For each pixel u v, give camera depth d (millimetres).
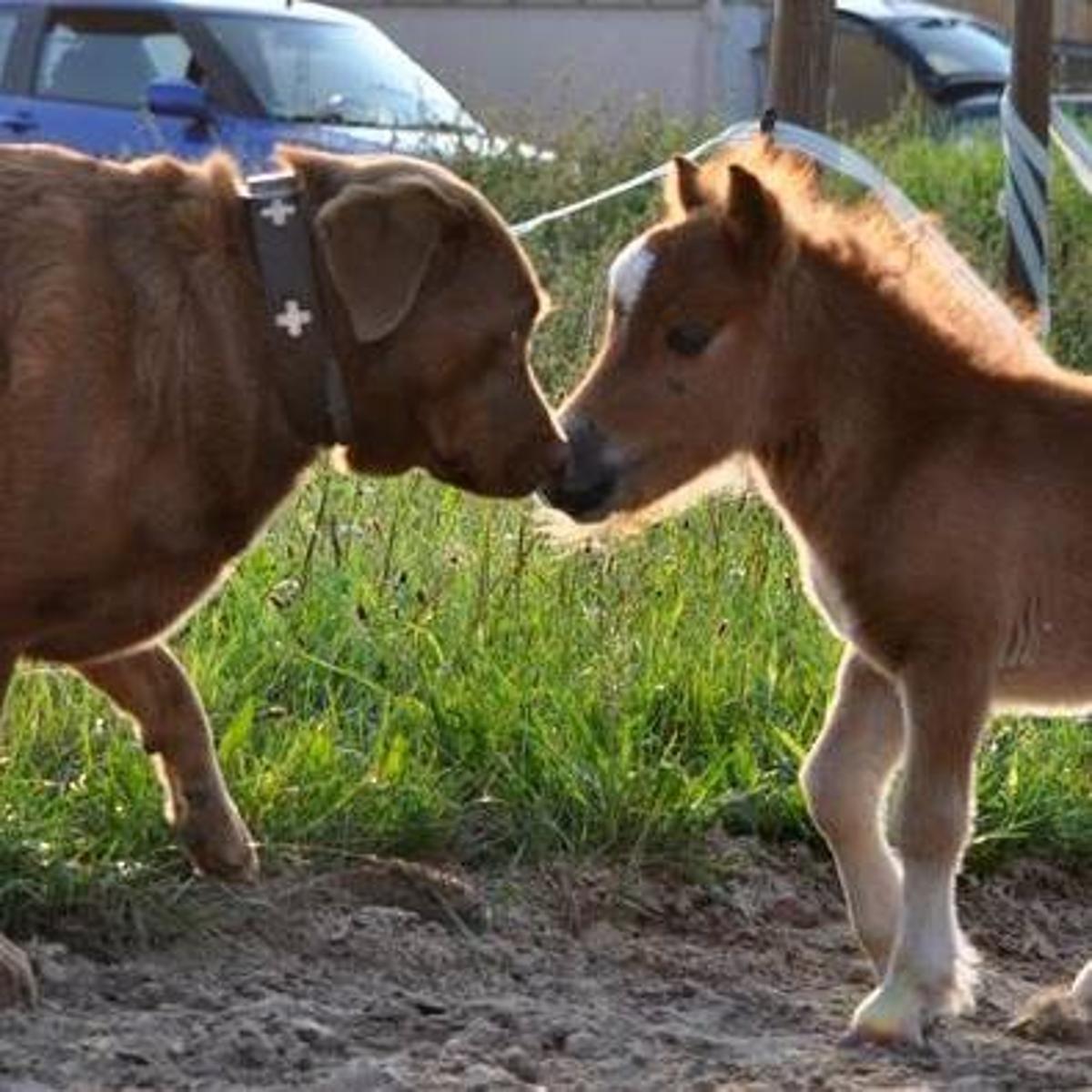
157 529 8281
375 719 10555
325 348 8367
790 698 11062
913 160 23969
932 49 30328
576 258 18203
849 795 8805
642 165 21016
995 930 10148
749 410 8672
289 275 8336
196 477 8289
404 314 8164
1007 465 8492
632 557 11758
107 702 9945
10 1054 7988
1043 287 15203
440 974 9070
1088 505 8508
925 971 8422
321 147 20000
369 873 9516
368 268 8148
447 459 8547
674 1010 8938
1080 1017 8742
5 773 9664
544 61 29094
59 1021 8266
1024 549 8477
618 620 11312
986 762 10805
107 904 9000
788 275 8617
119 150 20141
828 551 8633
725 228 8555
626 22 28844
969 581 8391
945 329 8703
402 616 11102
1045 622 8547
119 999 8570
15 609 8242
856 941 9633
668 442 8617
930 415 8547
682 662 11102
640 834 10062
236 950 8992
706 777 10484
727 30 28781
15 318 8102
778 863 10305
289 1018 8320
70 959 8750
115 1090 7785
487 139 20922
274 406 8375
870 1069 8227
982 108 29641
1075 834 10703
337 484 12250
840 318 8648
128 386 8156
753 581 11828
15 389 8047
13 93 21422
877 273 8719
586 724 10469
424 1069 8008
